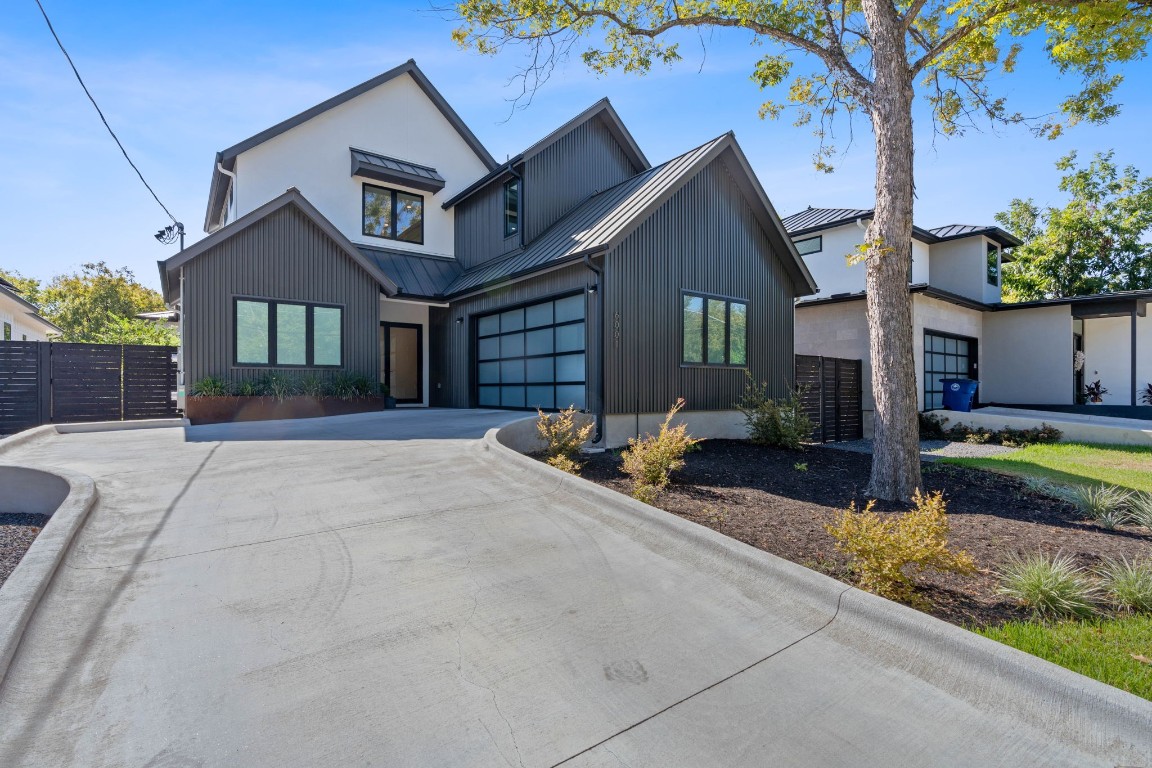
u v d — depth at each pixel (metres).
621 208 10.28
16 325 19.31
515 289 11.40
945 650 2.54
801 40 7.63
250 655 2.47
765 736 2.09
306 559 3.50
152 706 2.12
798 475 7.61
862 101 7.16
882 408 6.49
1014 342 17.19
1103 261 22.42
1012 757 2.02
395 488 5.07
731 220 11.49
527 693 2.28
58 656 2.42
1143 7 7.51
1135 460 9.59
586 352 9.48
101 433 8.34
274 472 5.62
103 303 29.62
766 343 12.18
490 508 4.55
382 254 14.16
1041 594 3.45
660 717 2.17
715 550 3.60
